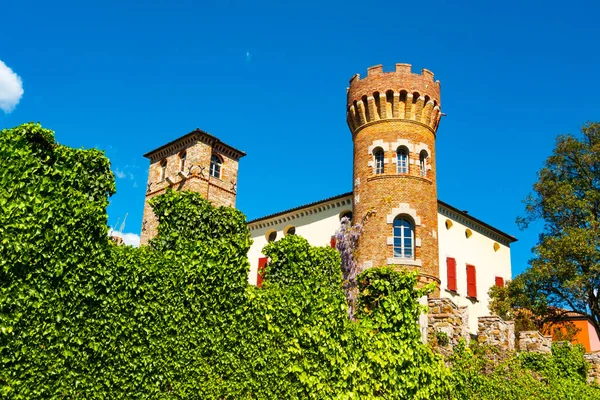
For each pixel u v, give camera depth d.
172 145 45.81
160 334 11.30
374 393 13.84
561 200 35.00
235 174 46.72
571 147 36.53
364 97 34.31
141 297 11.28
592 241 32.31
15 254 9.88
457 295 36.75
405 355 14.41
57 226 10.52
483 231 41.88
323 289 14.06
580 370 23.11
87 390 10.15
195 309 11.91
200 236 12.99
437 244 32.16
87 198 11.16
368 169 33.03
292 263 15.48
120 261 11.18
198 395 11.43
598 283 32.69
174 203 13.21
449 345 18.81
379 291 15.14
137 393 10.70
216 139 44.62
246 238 13.63
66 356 10.02
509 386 18.09
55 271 10.25
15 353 9.51
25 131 10.77
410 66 34.19
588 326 47.62
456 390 15.88
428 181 32.81
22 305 9.76
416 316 15.20
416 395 14.41
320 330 13.38
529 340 22.86
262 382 12.34
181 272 11.98
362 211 32.50
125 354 10.75
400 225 31.78
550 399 19.33
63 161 11.09
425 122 33.97
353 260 31.23
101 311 10.67
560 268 32.09
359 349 13.92
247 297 12.77
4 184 10.38
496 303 36.81
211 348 11.89
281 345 12.89
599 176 36.28
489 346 19.70
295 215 39.56
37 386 9.63
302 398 12.71
